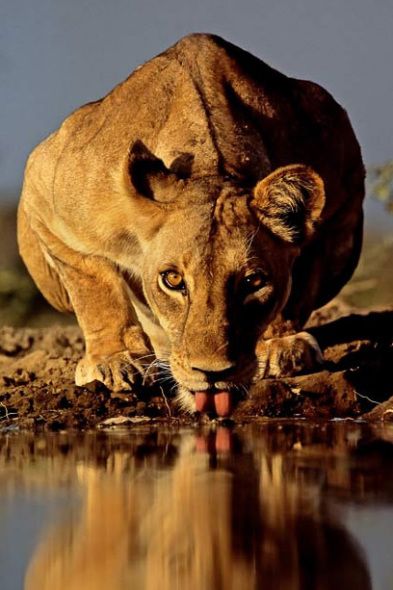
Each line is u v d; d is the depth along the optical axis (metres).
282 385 12.05
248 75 12.38
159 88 12.09
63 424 11.30
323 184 10.62
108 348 12.57
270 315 10.62
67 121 12.78
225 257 10.27
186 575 6.30
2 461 9.39
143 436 10.59
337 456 9.43
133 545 6.86
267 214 10.59
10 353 16.09
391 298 20.38
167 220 10.64
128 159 10.81
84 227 11.95
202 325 10.11
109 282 12.49
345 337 14.60
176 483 8.46
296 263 13.07
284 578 6.25
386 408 11.62
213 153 11.34
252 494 8.07
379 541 6.86
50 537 7.04
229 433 10.70
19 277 22.47
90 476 8.74
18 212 14.76
